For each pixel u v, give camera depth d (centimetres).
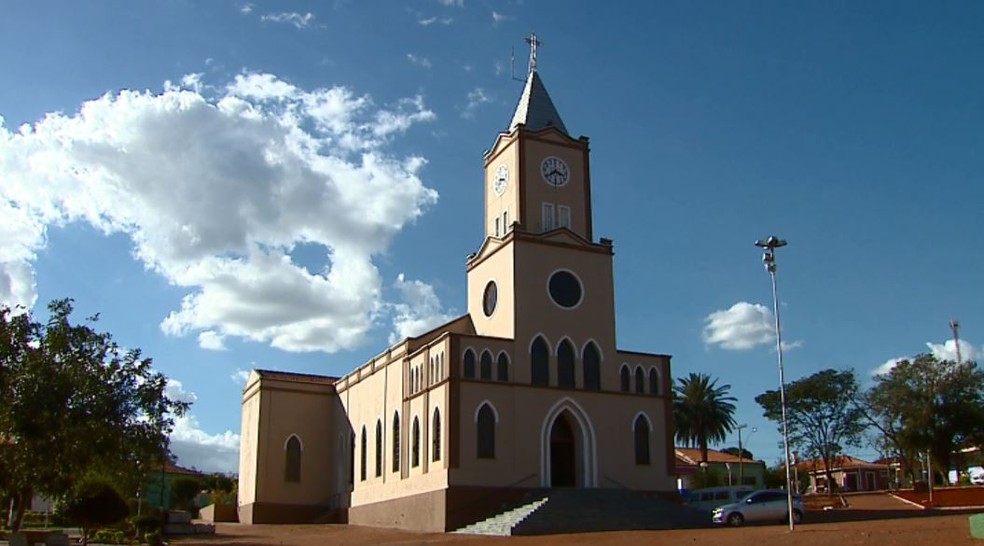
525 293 6088
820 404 9819
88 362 4316
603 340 6284
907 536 3161
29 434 3972
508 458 5741
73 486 4275
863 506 7388
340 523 7406
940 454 8325
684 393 9812
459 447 5616
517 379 5900
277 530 6475
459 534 5247
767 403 10219
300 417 7950
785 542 3356
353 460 7375
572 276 6309
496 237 6406
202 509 8800
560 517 5203
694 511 5516
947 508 6562
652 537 4094
